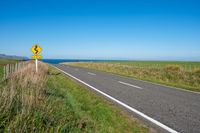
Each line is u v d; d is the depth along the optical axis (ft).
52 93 26.40
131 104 24.67
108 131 15.60
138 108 22.84
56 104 19.90
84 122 16.76
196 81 54.34
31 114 14.64
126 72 85.25
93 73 74.28
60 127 14.28
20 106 16.11
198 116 20.11
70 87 37.55
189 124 17.76
